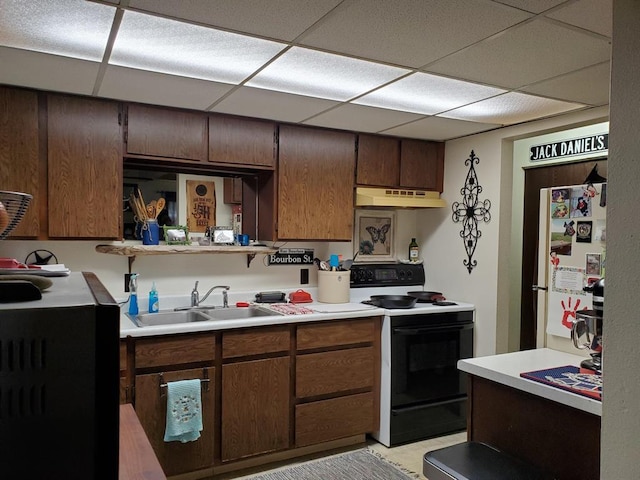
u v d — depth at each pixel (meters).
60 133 2.67
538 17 1.76
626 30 1.27
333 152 3.50
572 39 1.94
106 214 2.80
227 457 2.80
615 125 1.29
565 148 3.68
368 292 3.88
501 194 3.49
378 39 1.96
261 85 2.54
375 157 3.68
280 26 1.84
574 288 2.18
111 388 0.58
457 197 3.84
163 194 3.18
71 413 0.57
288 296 3.63
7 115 2.54
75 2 1.64
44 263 2.88
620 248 1.28
